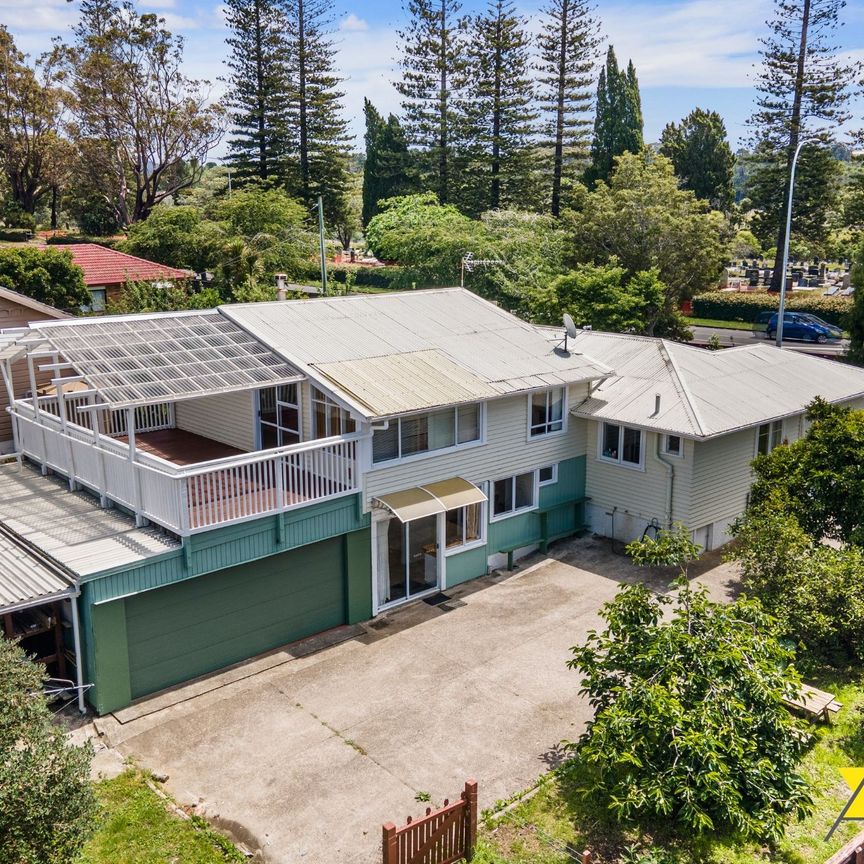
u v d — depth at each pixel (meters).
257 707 14.25
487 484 19.72
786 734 11.45
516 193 65.94
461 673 15.38
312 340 18.92
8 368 19.42
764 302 54.34
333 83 67.00
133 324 18.09
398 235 51.28
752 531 16.25
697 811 10.19
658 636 11.65
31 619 14.20
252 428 19.34
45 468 18.80
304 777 12.34
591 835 11.04
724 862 10.50
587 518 22.58
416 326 21.31
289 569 16.38
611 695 12.14
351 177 71.88
